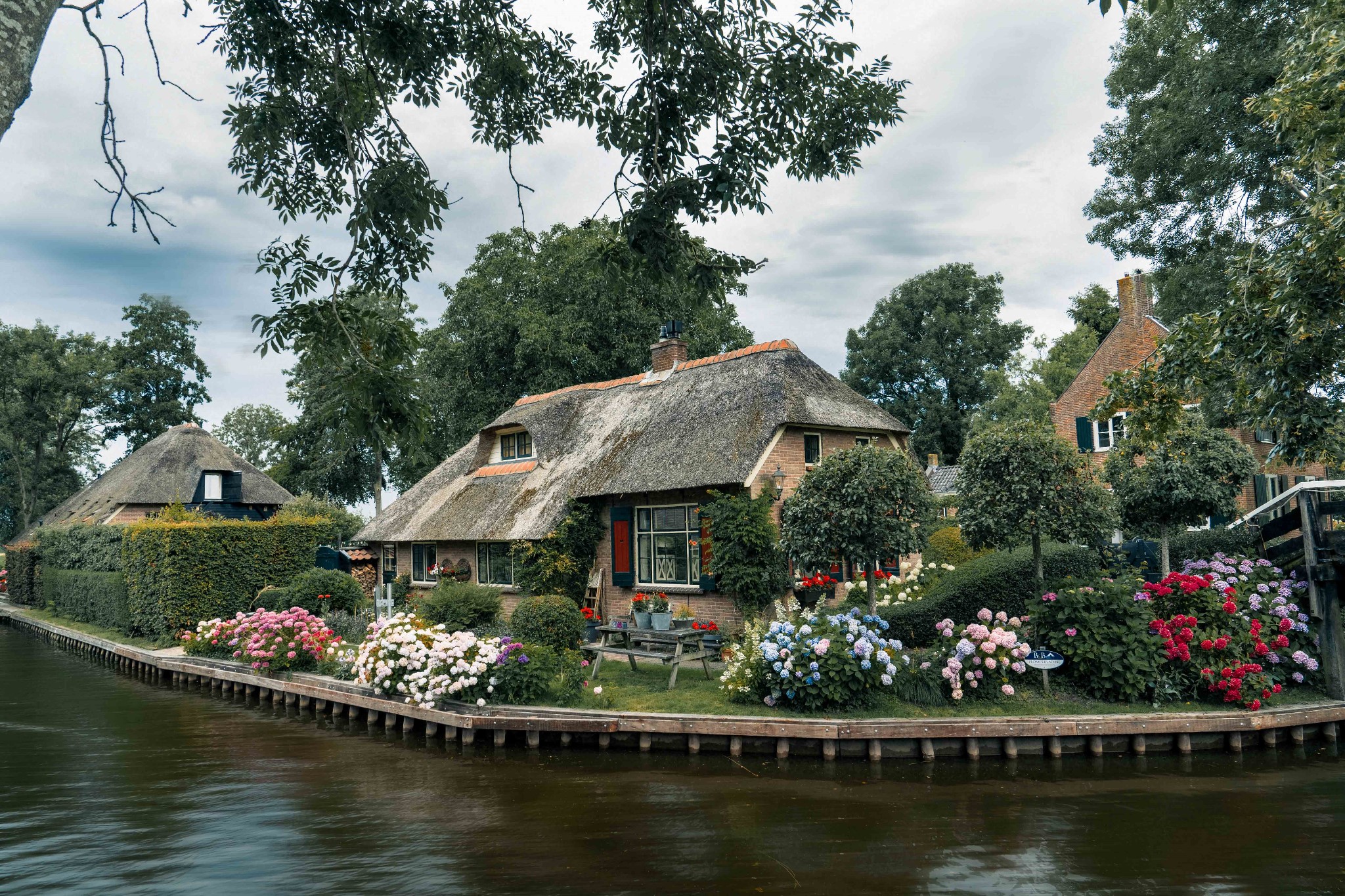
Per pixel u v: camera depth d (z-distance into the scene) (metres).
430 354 32.19
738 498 14.09
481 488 20.78
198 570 19.30
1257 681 10.05
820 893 5.76
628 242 6.41
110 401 49.75
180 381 51.28
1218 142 17.09
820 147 7.33
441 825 7.43
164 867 6.49
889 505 10.88
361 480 43.53
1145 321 26.41
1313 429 8.78
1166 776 8.67
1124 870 6.12
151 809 8.12
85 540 27.20
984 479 11.04
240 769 9.78
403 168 6.96
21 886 6.13
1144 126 19.75
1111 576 13.02
